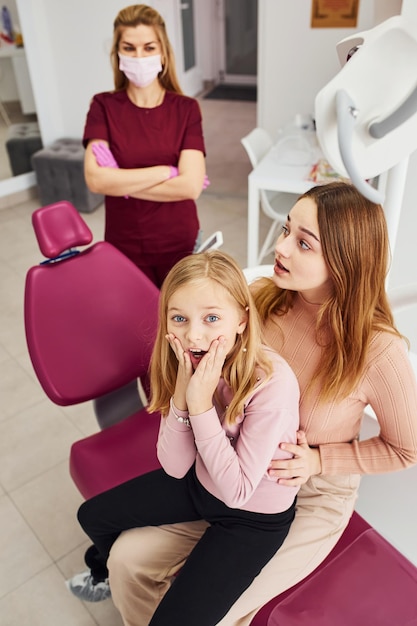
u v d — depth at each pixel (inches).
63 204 65.9
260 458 42.6
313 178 116.0
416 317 66.7
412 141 41.8
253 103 280.5
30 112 187.9
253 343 43.2
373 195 37.8
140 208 88.0
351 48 43.8
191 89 292.5
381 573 49.6
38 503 85.4
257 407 43.2
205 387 41.6
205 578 44.6
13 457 93.2
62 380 64.9
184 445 46.4
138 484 53.7
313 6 147.9
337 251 41.0
